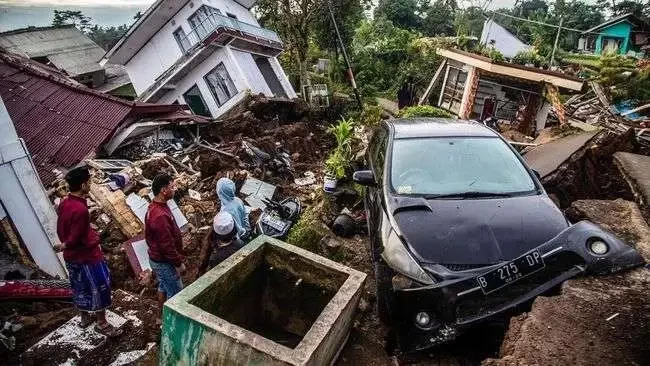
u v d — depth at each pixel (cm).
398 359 343
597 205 444
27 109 1045
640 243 361
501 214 367
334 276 351
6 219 501
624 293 285
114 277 575
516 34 3744
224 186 490
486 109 1566
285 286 376
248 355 257
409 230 357
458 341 326
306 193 891
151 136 1095
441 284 308
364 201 561
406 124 531
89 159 906
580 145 596
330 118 1989
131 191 753
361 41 3181
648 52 3603
